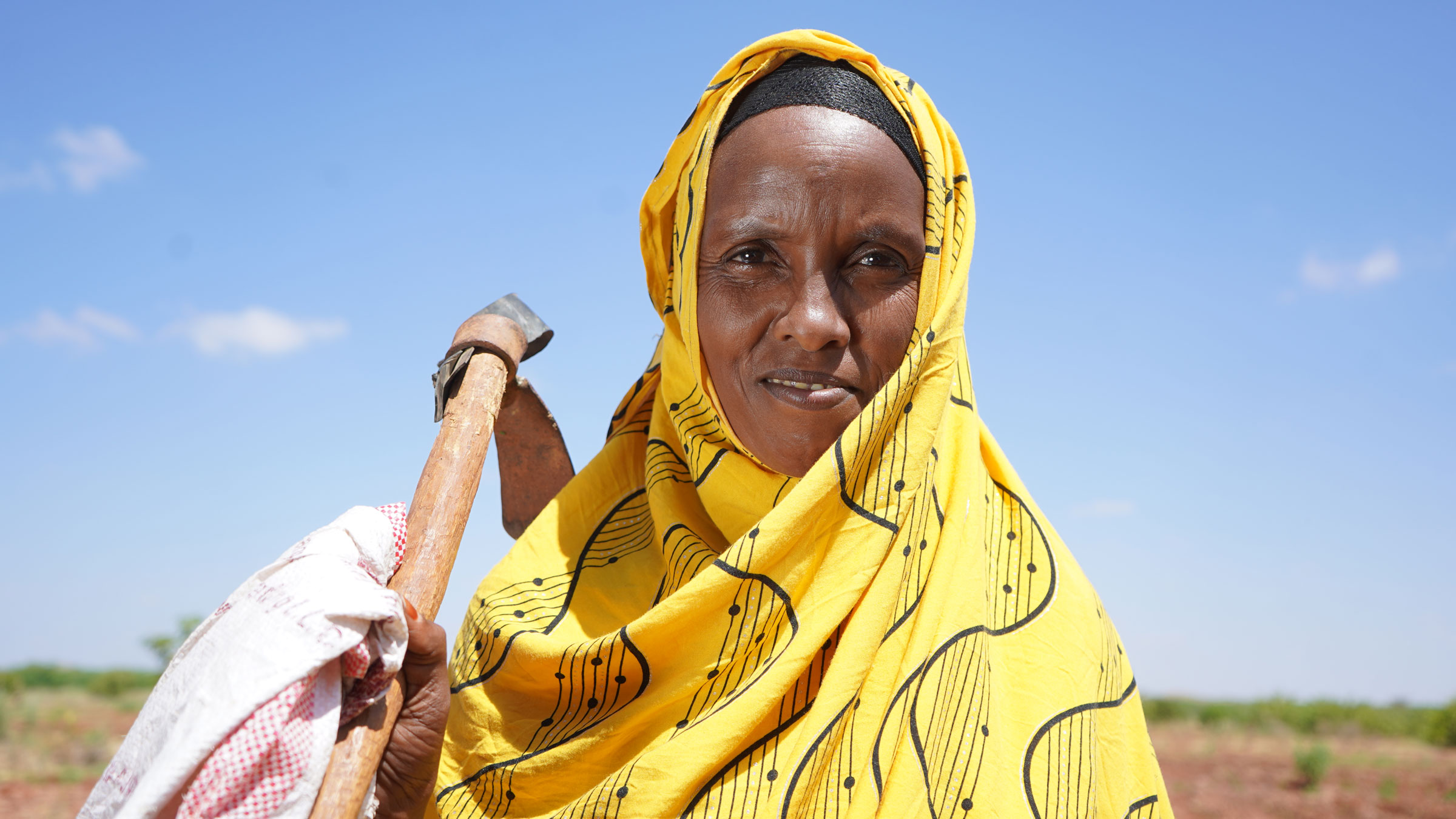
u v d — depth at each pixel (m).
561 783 1.46
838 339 1.42
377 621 1.07
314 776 0.99
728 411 1.56
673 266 1.74
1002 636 1.55
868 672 1.37
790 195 1.44
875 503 1.43
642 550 1.79
